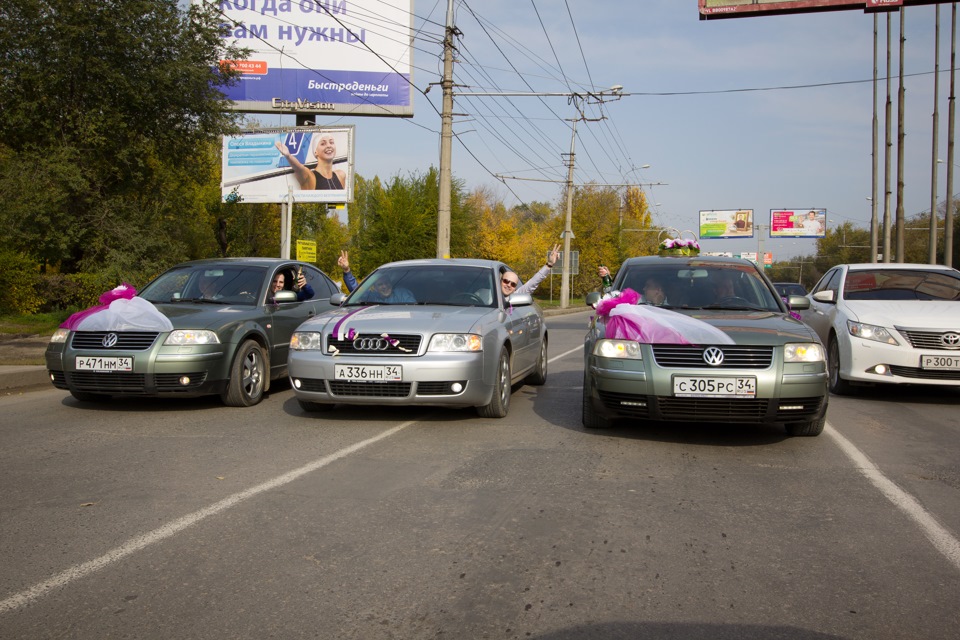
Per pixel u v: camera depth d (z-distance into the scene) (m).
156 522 4.03
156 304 8.23
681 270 7.49
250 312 8.05
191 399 8.27
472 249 43.31
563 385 9.76
